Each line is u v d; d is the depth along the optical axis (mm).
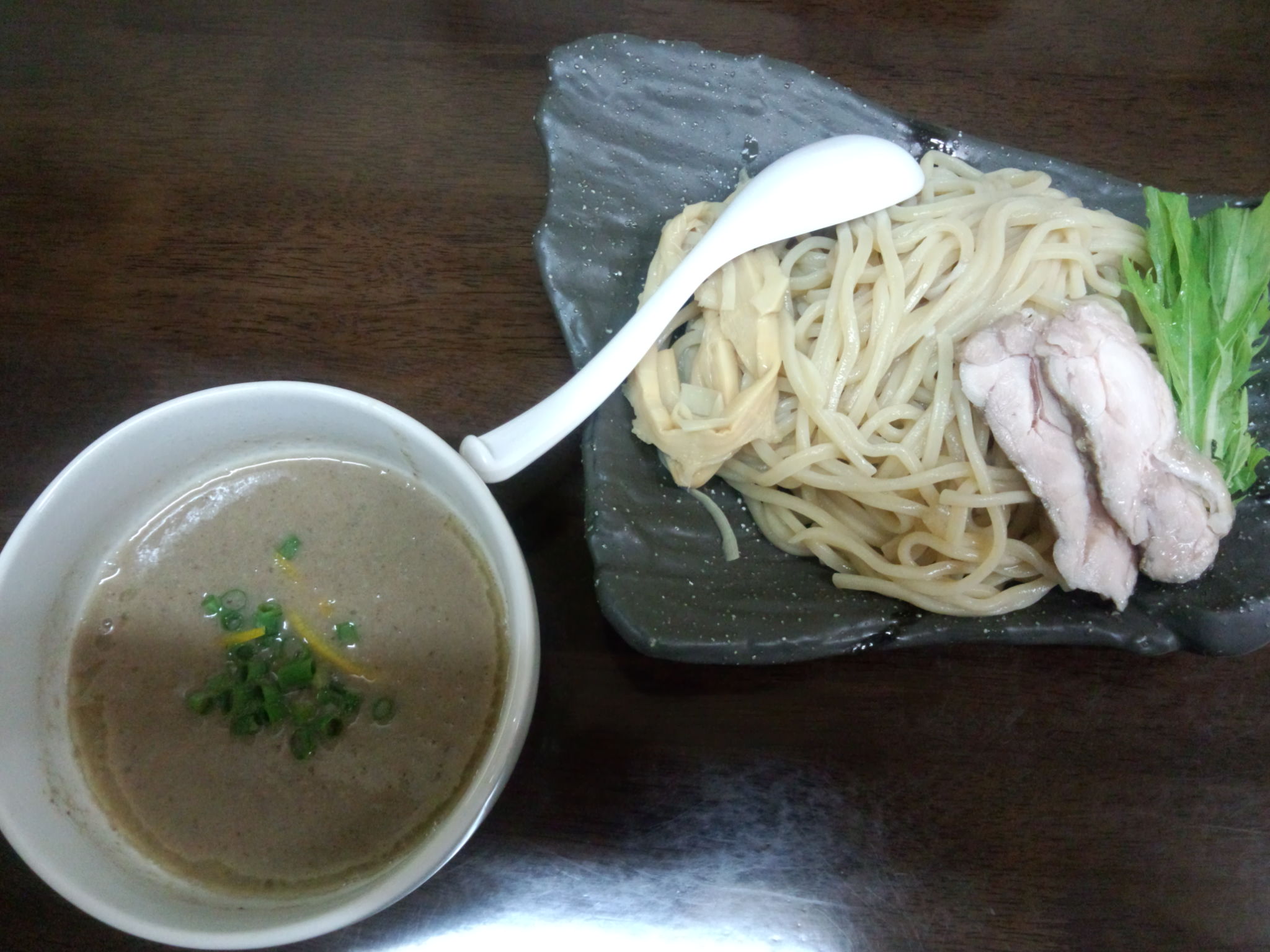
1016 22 375
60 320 321
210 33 367
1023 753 275
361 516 236
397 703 224
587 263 309
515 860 261
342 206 337
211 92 357
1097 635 274
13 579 204
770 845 264
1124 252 318
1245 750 276
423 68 361
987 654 288
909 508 299
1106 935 258
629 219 324
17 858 253
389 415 218
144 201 339
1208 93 362
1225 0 377
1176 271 305
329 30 368
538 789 267
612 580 265
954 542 293
